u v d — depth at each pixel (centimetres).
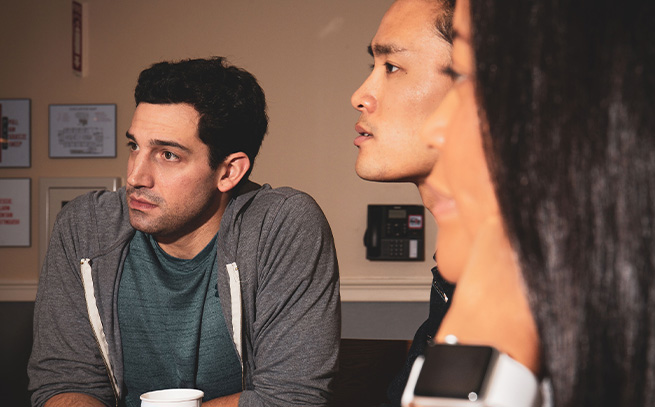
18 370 342
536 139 21
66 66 360
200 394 106
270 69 351
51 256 144
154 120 124
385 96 76
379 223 337
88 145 358
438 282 89
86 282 135
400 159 75
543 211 21
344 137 348
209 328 135
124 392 138
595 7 21
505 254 24
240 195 140
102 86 358
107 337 134
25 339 348
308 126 349
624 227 20
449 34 74
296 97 350
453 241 27
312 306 135
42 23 361
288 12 351
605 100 21
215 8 354
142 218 128
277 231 136
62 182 356
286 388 128
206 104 125
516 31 22
